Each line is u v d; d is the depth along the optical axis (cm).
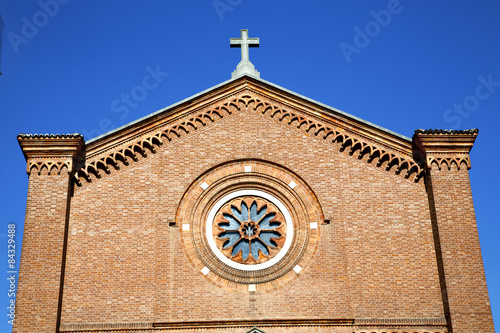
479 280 3142
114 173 3394
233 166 3481
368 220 3353
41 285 3069
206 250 3297
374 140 3506
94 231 3269
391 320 3145
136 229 3291
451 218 3275
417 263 3259
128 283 3178
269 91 3628
